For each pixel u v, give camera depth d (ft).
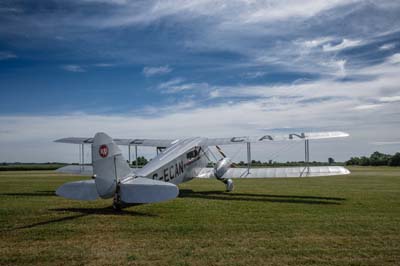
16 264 18.81
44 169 219.00
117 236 24.88
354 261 19.04
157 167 45.37
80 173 58.08
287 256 19.97
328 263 18.74
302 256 19.97
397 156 273.95
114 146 33.99
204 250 21.20
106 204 41.34
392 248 21.53
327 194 53.06
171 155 49.29
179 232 26.03
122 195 33.78
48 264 18.79
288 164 216.54
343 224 28.84
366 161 310.65
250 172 52.90
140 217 32.24
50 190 59.72
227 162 55.42
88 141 60.90
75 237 24.63
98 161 32.63
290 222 29.76
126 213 34.53
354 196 50.06
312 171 48.78
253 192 57.11
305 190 60.75
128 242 23.22
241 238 24.13
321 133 49.44
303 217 32.22
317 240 23.53
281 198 47.91
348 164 323.16
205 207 38.78
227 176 53.72
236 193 55.67
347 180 92.58
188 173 53.36
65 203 42.24
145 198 32.68
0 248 21.98
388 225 28.40
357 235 24.98
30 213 34.63
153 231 26.37
